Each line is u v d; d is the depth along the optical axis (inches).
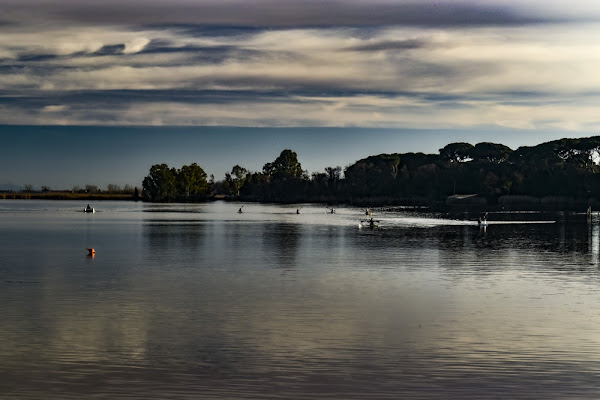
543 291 1359.5
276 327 1018.1
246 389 738.2
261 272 1647.4
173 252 2183.8
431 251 2242.9
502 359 849.5
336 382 761.6
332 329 1008.2
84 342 924.0
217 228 3695.9
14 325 1023.6
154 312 1127.0
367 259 1963.6
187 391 731.4
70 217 5408.5
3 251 2219.5
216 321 1058.7
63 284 1432.1
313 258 1991.9
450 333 983.6
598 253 2177.7
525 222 4407.0
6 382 756.6
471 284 1453.0
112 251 2218.3
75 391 730.2
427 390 736.3
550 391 732.7
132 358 849.5
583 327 1022.4
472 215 5669.3
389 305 1198.9
